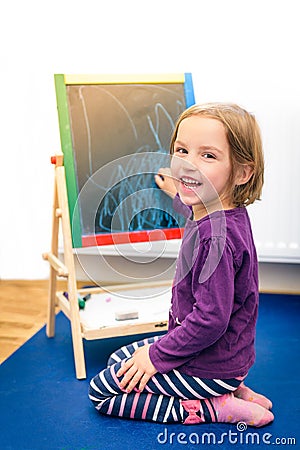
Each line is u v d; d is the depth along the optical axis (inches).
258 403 50.4
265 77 74.1
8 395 54.1
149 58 78.5
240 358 46.8
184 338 45.0
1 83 81.3
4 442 46.9
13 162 83.8
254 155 45.7
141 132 64.6
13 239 86.7
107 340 66.7
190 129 44.8
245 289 46.0
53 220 63.9
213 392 47.4
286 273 81.0
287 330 68.0
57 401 53.2
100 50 79.4
